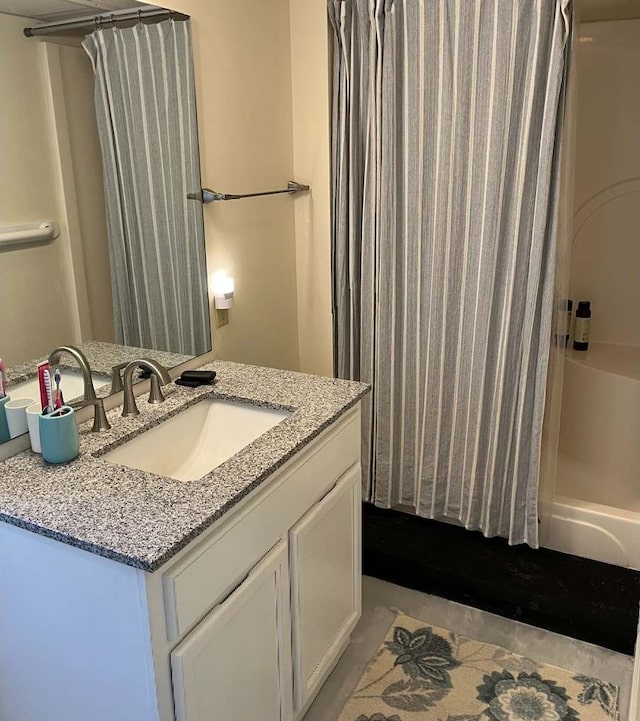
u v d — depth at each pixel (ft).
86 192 5.72
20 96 5.09
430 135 7.52
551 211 7.22
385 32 7.40
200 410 6.41
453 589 7.96
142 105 6.15
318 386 6.61
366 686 6.64
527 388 7.75
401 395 8.61
